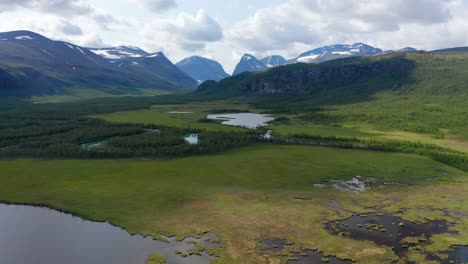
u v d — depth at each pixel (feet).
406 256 193.47
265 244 205.05
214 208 255.91
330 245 204.23
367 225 230.89
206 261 186.50
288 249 199.00
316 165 375.45
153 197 276.00
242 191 293.23
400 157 413.18
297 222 234.17
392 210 256.93
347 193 292.61
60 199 271.49
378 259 189.78
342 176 339.16
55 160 386.32
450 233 221.25
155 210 251.39
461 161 382.22
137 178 323.98
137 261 186.60
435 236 216.95
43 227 226.38
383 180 328.90
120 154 407.03
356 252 196.85
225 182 315.58
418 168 368.07
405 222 237.04
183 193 285.84
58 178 321.32
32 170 345.31
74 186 300.20
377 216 246.47
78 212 246.47
